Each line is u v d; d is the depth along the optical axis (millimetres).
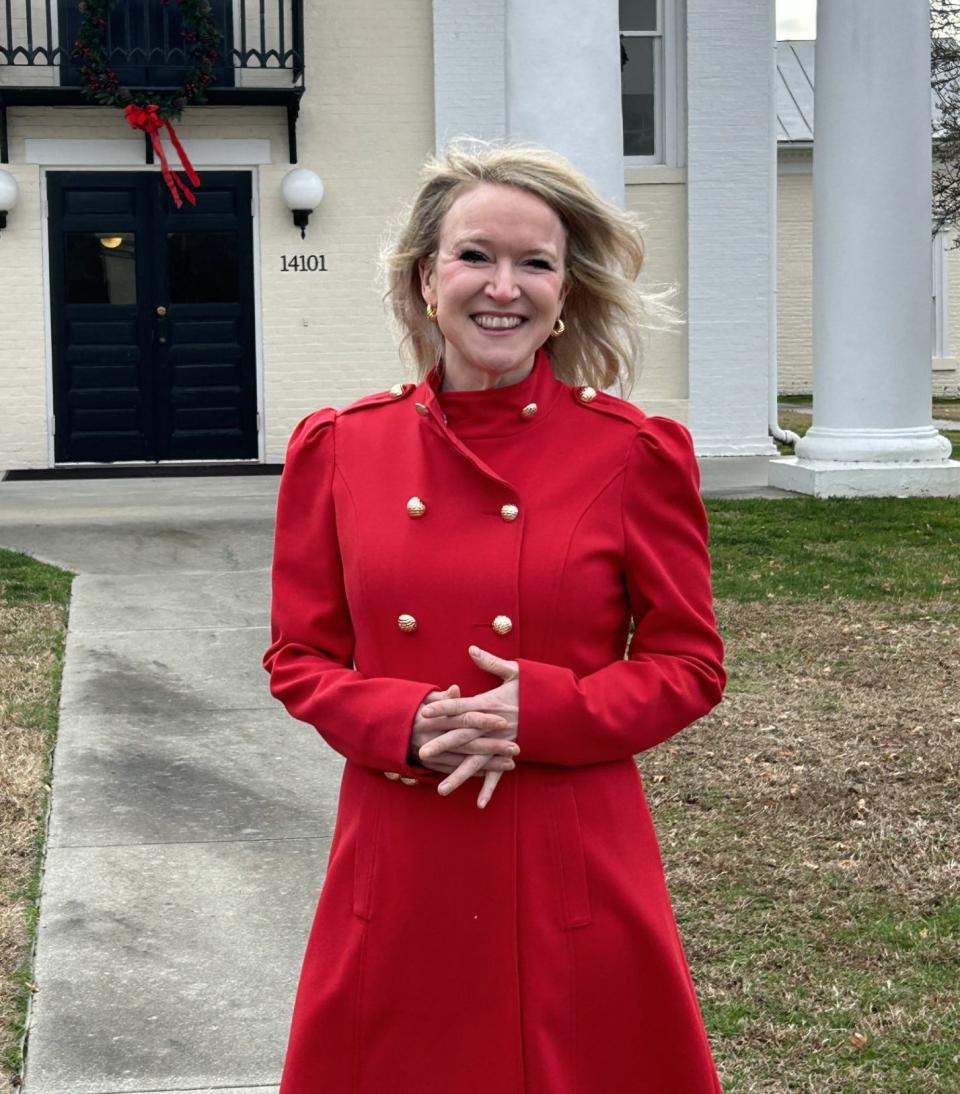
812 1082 3113
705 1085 2084
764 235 12891
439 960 2025
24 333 12148
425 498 2059
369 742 1983
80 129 12000
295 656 2135
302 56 11875
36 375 12195
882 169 9891
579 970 2025
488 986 2014
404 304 2234
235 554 8297
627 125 12953
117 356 12312
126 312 12289
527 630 2012
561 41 8469
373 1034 2047
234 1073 3201
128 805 4758
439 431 2059
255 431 12500
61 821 4621
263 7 11852
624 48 12852
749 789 4793
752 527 9016
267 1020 3426
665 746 5211
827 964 3629
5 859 4293
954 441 15594
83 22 11375
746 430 13102
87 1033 3357
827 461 10289
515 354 2045
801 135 28531
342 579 2156
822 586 7562
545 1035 2006
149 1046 3307
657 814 4602
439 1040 2031
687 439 2113
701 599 2098
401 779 2049
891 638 6602
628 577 2078
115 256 12219
